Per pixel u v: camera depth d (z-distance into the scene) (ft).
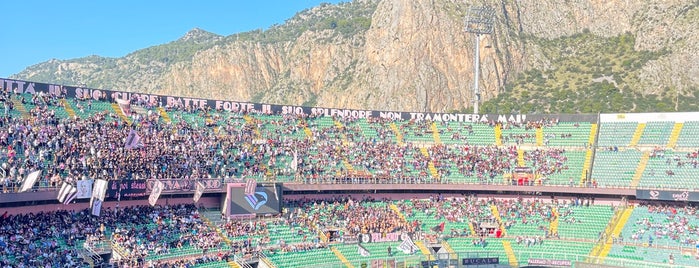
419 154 418.72
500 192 402.72
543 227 376.68
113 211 299.38
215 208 341.00
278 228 339.16
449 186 392.06
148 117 353.31
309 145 397.60
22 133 288.10
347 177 374.84
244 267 303.48
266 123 402.31
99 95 347.97
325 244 339.77
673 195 359.87
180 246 299.17
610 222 372.58
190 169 328.70
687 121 411.75
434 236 366.43
